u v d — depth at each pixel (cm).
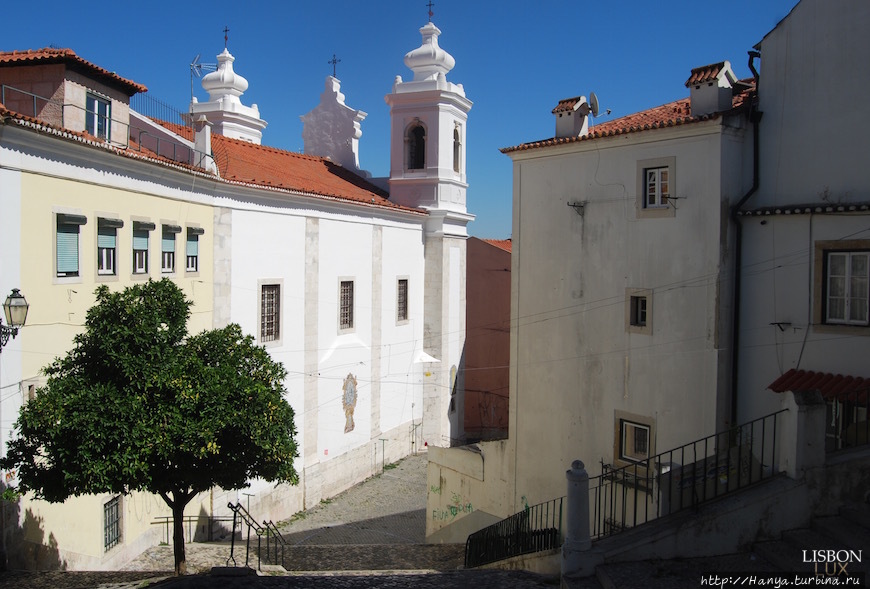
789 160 1645
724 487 1078
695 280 1688
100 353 1239
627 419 1809
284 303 2506
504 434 3891
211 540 2136
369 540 2308
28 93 1556
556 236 1959
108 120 1855
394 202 3519
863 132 1545
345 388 2872
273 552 2008
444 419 3544
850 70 1562
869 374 1502
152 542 1903
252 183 2294
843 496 1045
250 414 1280
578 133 1955
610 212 1842
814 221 1574
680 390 1716
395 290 3241
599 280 1867
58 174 1553
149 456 1198
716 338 1655
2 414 1390
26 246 1467
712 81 1669
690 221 1694
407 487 2925
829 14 1591
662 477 1096
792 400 1036
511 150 2027
